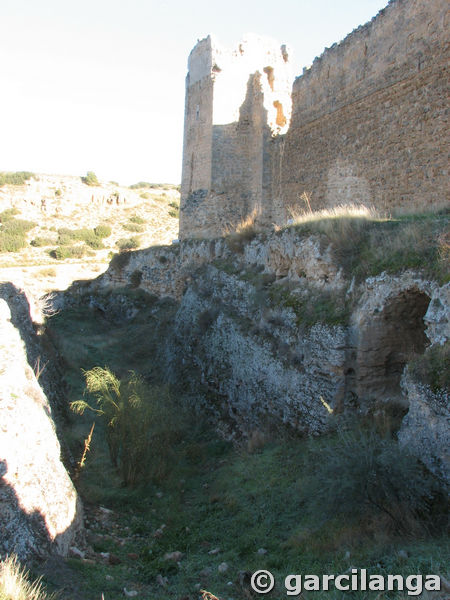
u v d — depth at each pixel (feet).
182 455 36.19
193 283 60.85
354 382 30.14
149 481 31.19
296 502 24.91
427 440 21.38
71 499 21.53
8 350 25.89
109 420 32.24
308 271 36.94
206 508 27.86
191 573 20.45
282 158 66.18
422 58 42.88
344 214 39.06
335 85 55.16
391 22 46.55
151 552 22.77
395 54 46.06
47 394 35.45
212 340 48.26
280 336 36.86
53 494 20.08
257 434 34.83
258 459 31.42
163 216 221.05
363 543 19.26
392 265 28.89
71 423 38.22
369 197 49.88
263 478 28.84
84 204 223.10
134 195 239.09
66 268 130.21
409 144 44.52
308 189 60.59
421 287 26.04
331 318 31.55
